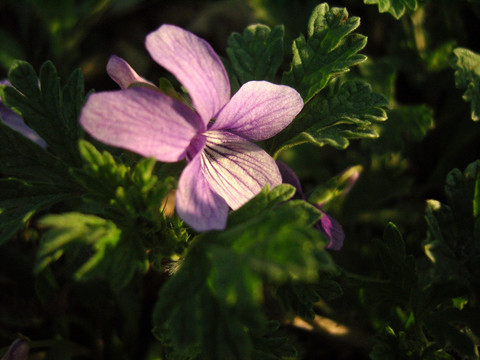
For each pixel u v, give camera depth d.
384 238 0.09
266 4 0.13
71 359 0.11
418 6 0.12
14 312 0.11
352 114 0.09
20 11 0.15
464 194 0.09
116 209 0.08
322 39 0.09
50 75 0.09
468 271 0.09
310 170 0.13
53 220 0.07
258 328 0.07
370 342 0.09
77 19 0.15
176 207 0.07
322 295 0.09
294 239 0.07
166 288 0.07
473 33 0.13
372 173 0.12
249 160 0.08
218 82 0.08
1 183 0.09
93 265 0.07
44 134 0.09
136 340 0.11
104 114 0.07
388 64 0.12
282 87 0.08
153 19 0.17
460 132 0.12
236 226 0.07
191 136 0.07
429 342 0.09
